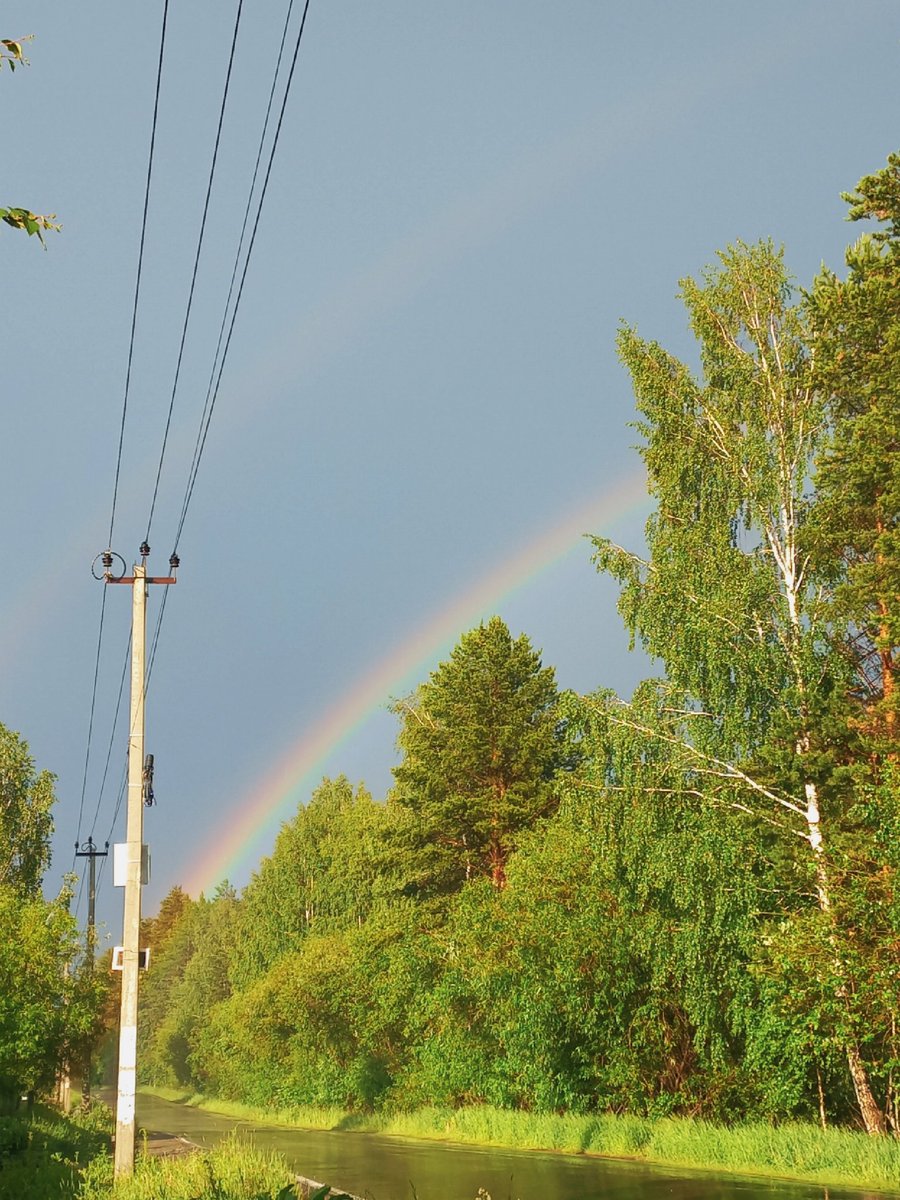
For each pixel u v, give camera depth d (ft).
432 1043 149.79
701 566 93.15
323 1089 210.79
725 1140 88.22
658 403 101.55
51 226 24.73
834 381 91.50
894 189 85.71
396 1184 73.15
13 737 220.23
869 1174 73.15
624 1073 111.24
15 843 214.69
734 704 89.51
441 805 167.32
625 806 91.66
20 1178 74.84
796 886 89.56
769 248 104.22
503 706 169.48
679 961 92.58
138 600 86.84
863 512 90.07
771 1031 89.20
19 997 128.67
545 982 112.06
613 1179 74.69
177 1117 243.19
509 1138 122.11
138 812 83.35
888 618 77.66
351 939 174.19
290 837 322.34
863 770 85.76
